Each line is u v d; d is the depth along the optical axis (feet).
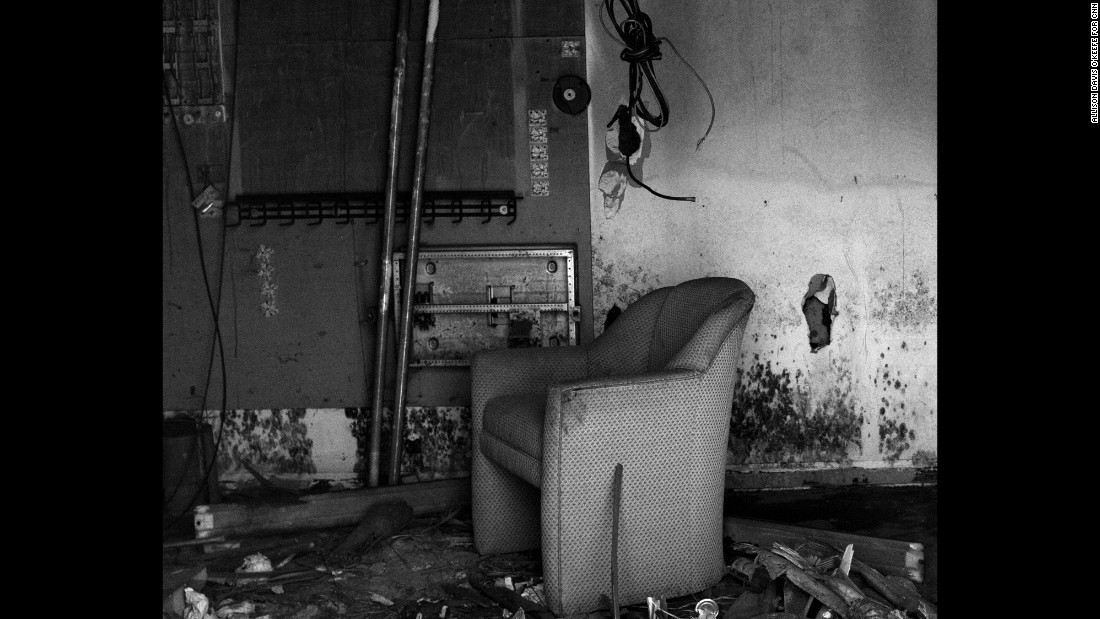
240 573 8.73
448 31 11.85
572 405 7.48
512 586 8.36
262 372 12.09
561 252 11.86
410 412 12.05
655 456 7.77
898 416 11.98
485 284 11.91
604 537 7.66
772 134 11.98
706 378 7.93
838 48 11.91
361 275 12.00
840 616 7.09
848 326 12.06
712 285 8.92
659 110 11.93
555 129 11.91
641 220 11.96
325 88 11.95
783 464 12.07
